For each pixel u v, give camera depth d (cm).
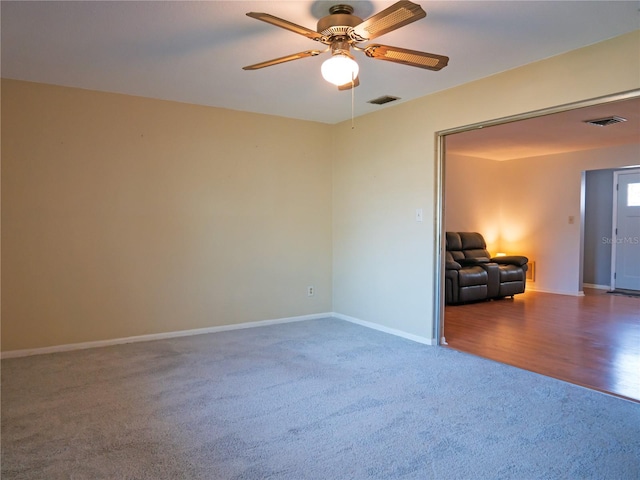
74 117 383
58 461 209
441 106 390
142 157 412
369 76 350
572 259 696
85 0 230
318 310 523
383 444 227
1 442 226
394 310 444
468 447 224
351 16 226
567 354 378
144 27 263
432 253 403
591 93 290
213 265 452
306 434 237
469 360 361
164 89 387
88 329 394
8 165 360
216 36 276
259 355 373
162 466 205
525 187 754
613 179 742
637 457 215
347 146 504
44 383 308
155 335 423
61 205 380
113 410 265
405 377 321
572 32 271
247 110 460
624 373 331
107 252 400
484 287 623
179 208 432
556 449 222
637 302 628
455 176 723
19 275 367
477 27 263
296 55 245
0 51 300
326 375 325
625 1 231
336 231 524
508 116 338
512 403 277
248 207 470
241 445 225
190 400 280
